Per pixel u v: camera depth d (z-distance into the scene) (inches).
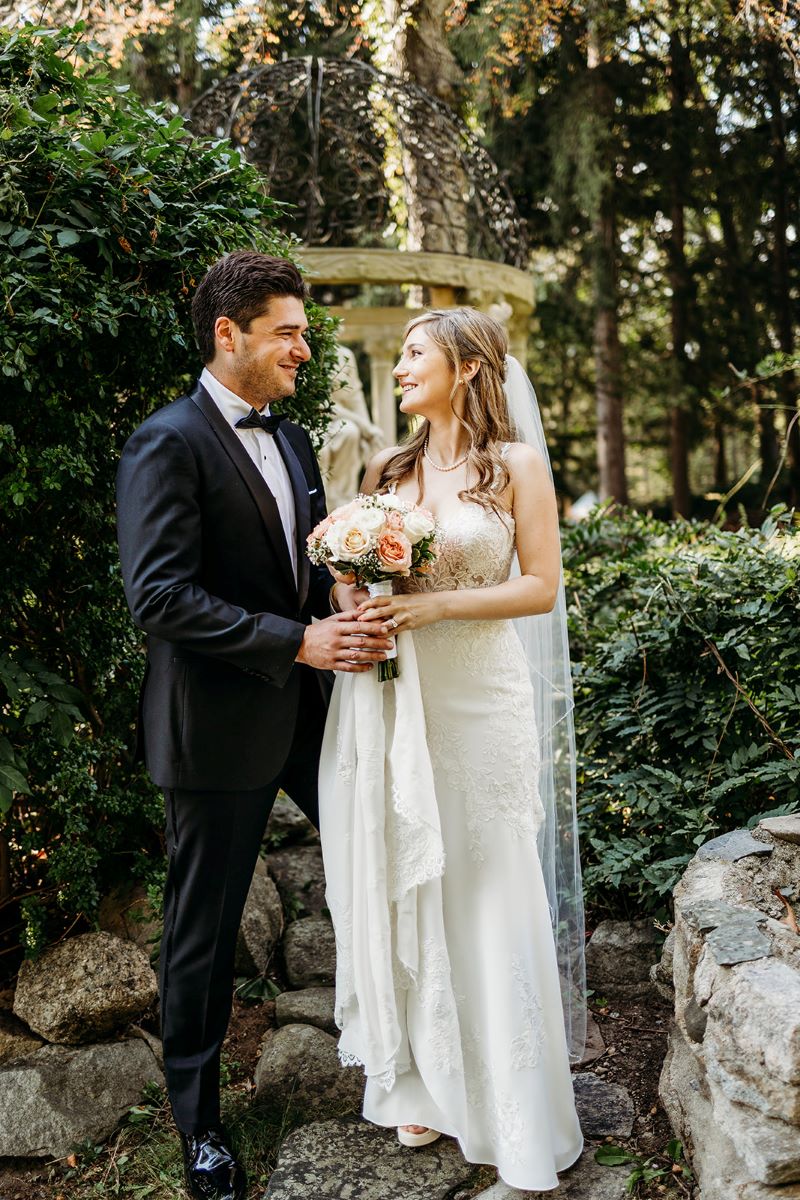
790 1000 67.4
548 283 486.0
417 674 83.4
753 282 458.9
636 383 482.3
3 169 89.0
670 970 96.0
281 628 81.4
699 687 122.6
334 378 136.4
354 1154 87.9
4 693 103.3
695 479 727.7
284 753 87.8
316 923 121.6
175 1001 87.3
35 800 107.9
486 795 84.1
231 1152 88.2
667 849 113.8
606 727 124.7
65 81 97.6
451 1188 83.6
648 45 403.9
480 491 85.2
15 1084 92.9
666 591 126.4
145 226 95.7
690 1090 81.7
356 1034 88.0
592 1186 82.0
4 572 101.7
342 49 332.8
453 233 261.1
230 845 86.6
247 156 232.1
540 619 102.2
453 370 86.8
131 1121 94.6
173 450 81.7
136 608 80.0
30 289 88.7
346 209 311.6
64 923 112.7
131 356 99.1
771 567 125.3
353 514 78.7
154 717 86.5
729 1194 69.2
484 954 84.0
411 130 247.1
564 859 101.5
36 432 96.3
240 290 82.2
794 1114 64.4
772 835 91.7
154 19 221.5
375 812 82.7
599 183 405.7
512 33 291.6
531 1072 82.2
